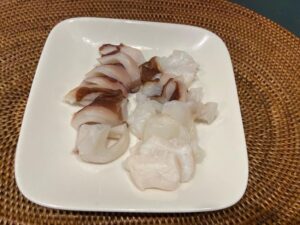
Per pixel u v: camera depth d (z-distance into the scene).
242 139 0.21
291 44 0.28
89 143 0.20
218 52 0.25
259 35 0.28
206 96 0.24
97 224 0.18
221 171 0.20
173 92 0.23
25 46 0.26
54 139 0.20
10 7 0.28
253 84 0.25
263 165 0.21
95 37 0.26
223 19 0.29
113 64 0.24
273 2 0.37
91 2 0.29
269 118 0.24
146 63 0.24
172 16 0.29
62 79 0.23
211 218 0.19
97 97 0.22
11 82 0.24
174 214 0.19
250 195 0.20
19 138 0.20
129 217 0.19
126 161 0.20
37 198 0.18
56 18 0.28
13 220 0.18
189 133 0.21
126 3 0.29
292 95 0.25
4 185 0.19
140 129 0.21
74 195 0.18
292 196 0.20
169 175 0.19
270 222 0.19
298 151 0.22
